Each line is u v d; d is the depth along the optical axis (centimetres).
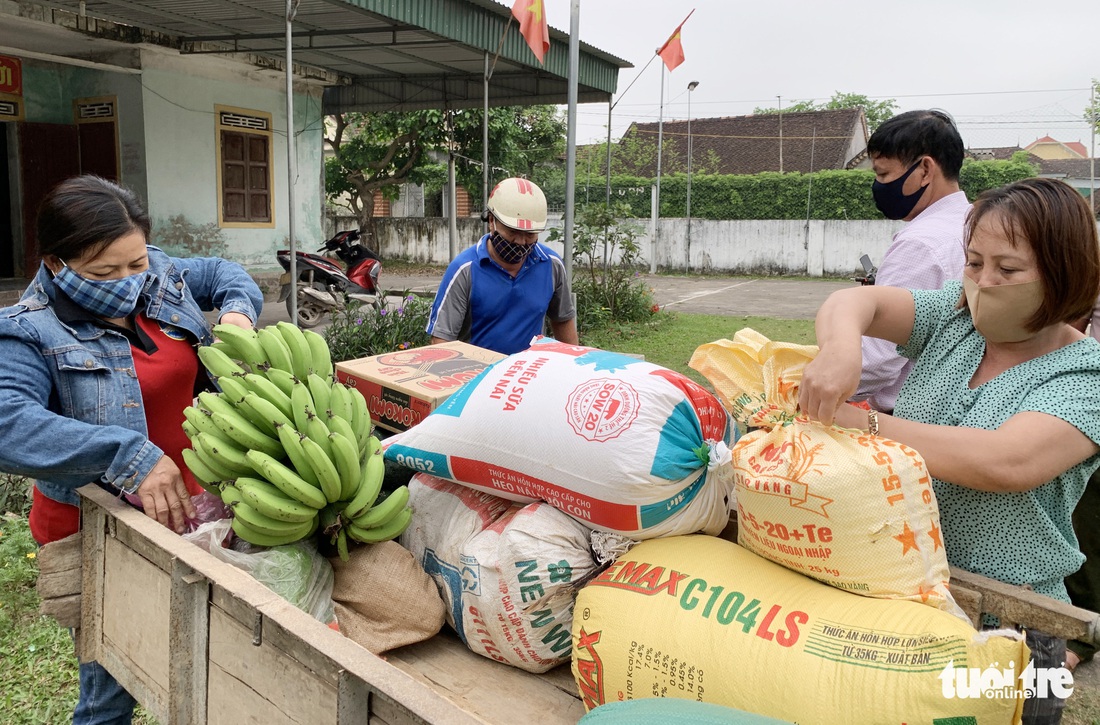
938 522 142
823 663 132
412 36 923
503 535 176
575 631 162
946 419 163
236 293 244
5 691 295
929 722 121
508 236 321
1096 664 320
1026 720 144
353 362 251
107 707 213
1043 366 149
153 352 217
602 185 2591
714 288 1912
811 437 145
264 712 147
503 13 836
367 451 188
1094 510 278
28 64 1037
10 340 192
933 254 232
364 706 126
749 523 152
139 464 185
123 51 996
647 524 166
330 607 180
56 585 204
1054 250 138
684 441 169
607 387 176
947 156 248
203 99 1094
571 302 370
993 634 120
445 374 238
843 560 140
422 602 183
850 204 2430
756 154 3284
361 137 1847
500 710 163
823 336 152
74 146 1077
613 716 118
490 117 1752
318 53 1048
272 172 1213
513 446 179
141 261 205
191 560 160
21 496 431
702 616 146
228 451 173
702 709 117
